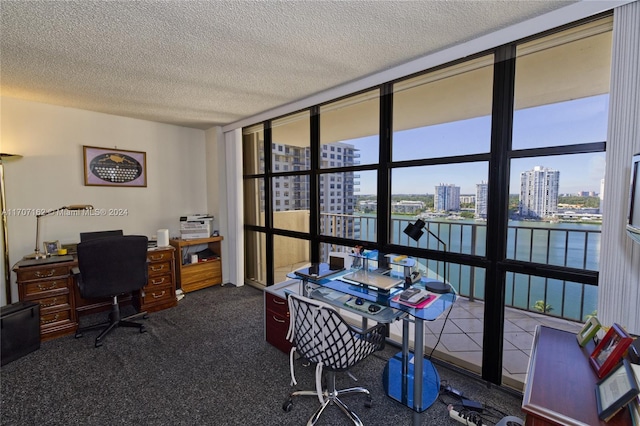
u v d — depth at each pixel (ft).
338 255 7.60
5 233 9.20
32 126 9.74
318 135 10.25
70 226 10.60
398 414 5.82
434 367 7.09
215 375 7.01
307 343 5.42
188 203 13.78
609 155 4.68
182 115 11.61
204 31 5.60
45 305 8.62
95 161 11.05
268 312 8.38
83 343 8.45
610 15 4.83
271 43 6.10
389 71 7.43
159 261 10.74
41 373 7.05
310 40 5.99
